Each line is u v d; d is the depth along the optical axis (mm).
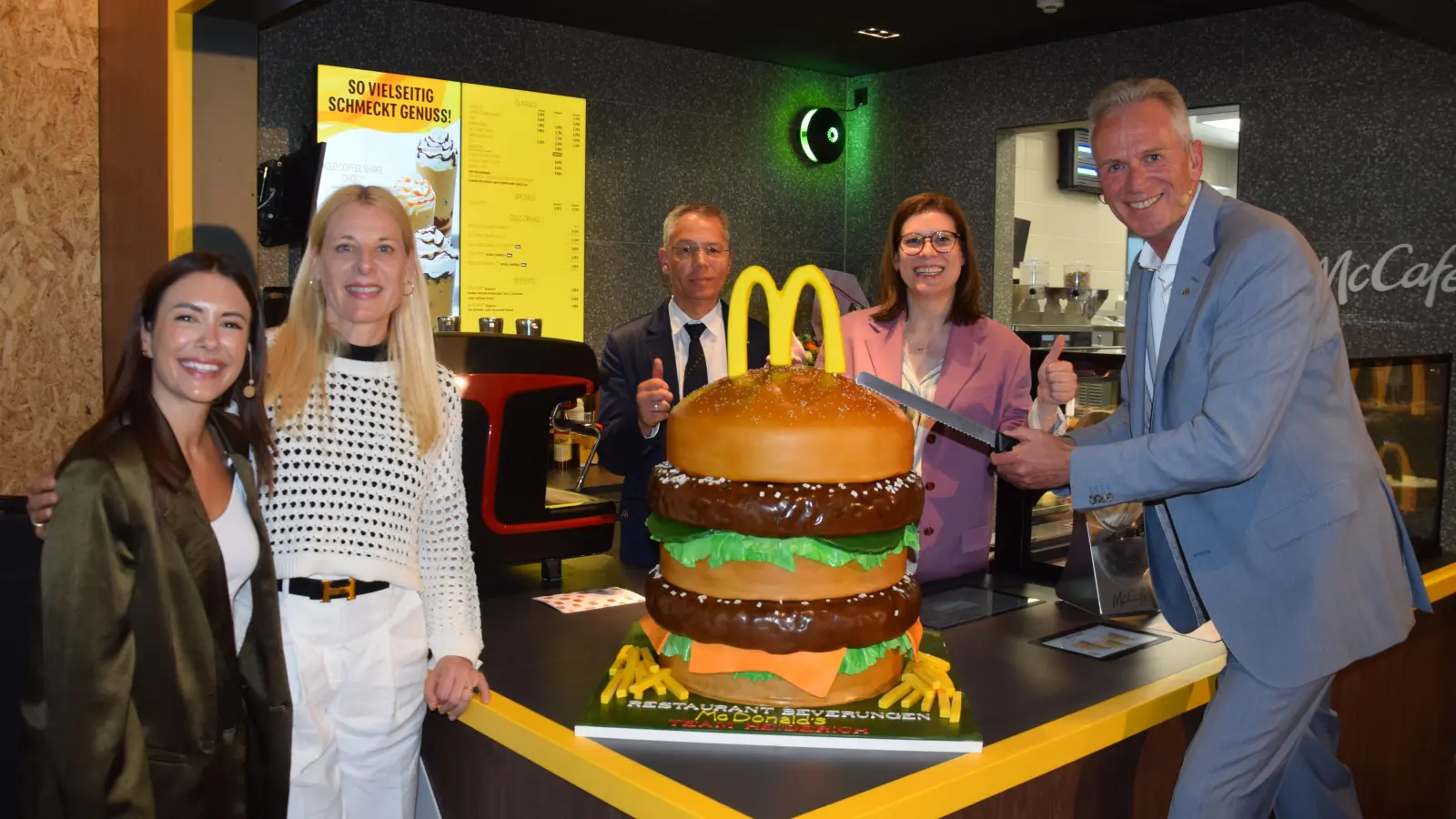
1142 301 1791
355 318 1482
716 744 1274
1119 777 1494
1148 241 1734
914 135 4801
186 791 1326
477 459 1957
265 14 2387
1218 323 1519
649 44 4332
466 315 3908
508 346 1970
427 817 1663
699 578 1328
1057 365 1941
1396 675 2215
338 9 3578
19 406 2936
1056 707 1420
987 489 2389
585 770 1232
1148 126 1617
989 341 2379
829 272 4109
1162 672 1588
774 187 4816
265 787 1404
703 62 4508
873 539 1291
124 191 2740
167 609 1299
